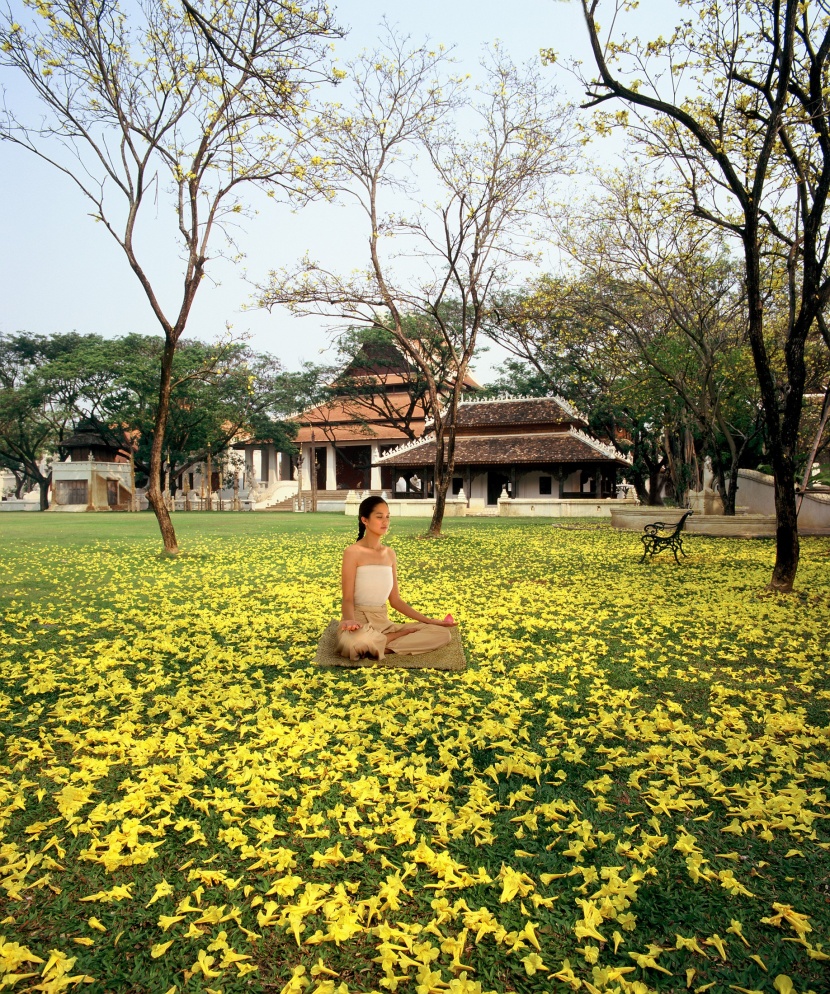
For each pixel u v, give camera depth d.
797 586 9.27
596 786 3.18
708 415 18.48
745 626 6.71
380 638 5.18
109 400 40.47
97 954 2.12
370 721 4.01
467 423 38.09
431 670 5.10
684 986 2.01
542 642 6.16
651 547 13.05
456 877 2.45
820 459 23.31
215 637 6.38
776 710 4.26
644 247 15.57
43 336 45.19
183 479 53.06
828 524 18.70
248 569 11.56
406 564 12.26
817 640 6.14
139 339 41.66
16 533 19.72
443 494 17.88
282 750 3.57
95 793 3.14
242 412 41.38
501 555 13.76
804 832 2.84
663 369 18.50
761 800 3.01
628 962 2.11
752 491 24.48
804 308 8.40
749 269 8.52
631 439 31.33
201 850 2.69
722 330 17.61
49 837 2.80
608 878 2.45
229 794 3.10
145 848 2.60
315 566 11.98
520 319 18.27
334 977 2.03
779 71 7.91
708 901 2.40
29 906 2.35
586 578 10.30
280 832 2.77
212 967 2.07
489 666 5.27
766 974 2.06
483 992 1.97
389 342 38.84
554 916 2.31
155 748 3.60
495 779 3.29
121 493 44.97
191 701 4.34
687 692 4.70
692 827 2.89
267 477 55.69
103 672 5.12
